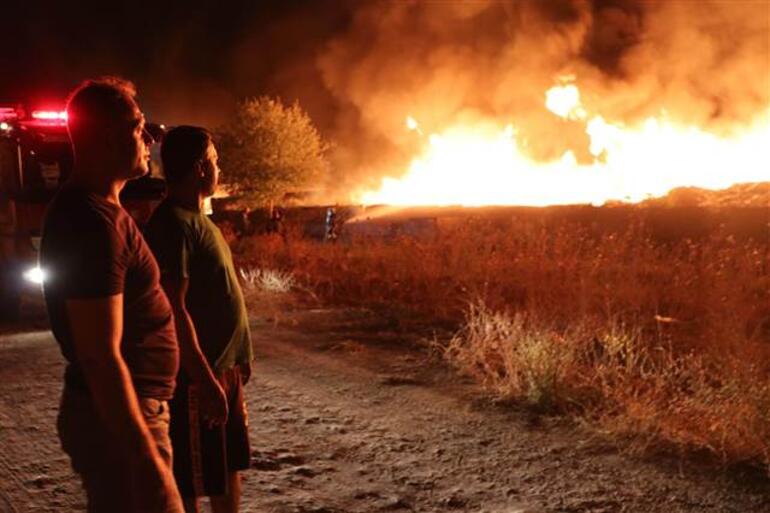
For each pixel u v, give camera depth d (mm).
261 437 5191
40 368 7266
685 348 7414
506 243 12773
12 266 10180
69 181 2314
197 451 3102
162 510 2199
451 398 6031
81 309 2148
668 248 13906
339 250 14977
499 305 9562
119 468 2318
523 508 4070
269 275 11523
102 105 2287
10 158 10297
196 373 3004
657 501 4137
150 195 8922
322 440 5129
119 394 2166
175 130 3152
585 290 9102
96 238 2170
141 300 2350
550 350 6039
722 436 4859
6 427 5469
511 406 5785
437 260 12250
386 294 11156
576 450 4895
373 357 7430
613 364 6445
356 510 4055
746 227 15922
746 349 6461
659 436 5023
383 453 4883
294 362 7273
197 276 3098
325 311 9898
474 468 4629
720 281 9492
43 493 4270
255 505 4098
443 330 8594
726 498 4160
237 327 3230
